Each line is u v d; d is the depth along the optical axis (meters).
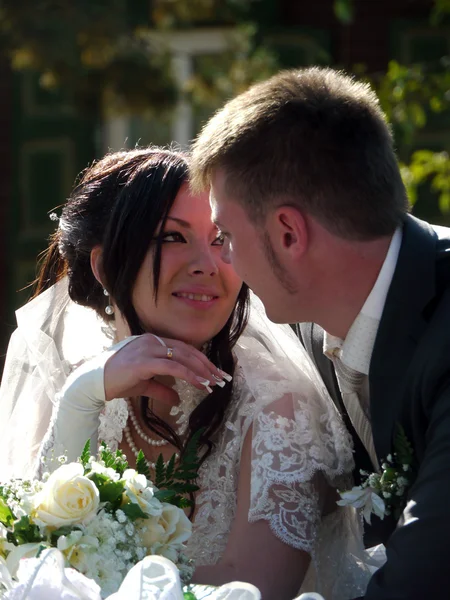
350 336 2.10
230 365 2.54
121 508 1.95
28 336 2.83
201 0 8.73
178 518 2.03
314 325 2.55
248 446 2.41
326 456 2.37
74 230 2.62
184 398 2.57
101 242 2.56
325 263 2.03
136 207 2.44
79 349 2.83
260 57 8.71
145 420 2.58
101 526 1.89
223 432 2.49
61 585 1.67
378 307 2.05
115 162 2.65
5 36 8.02
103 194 2.57
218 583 2.26
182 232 2.45
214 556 2.41
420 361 1.97
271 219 2.02
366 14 9.23
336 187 1.97
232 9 9.02
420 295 2.00
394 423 2.06
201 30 9.25
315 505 2.35
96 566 1.86
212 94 8.59
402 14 9.21
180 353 2.40
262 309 2.61
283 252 2.04
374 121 2.02
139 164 2.53
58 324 2.85
